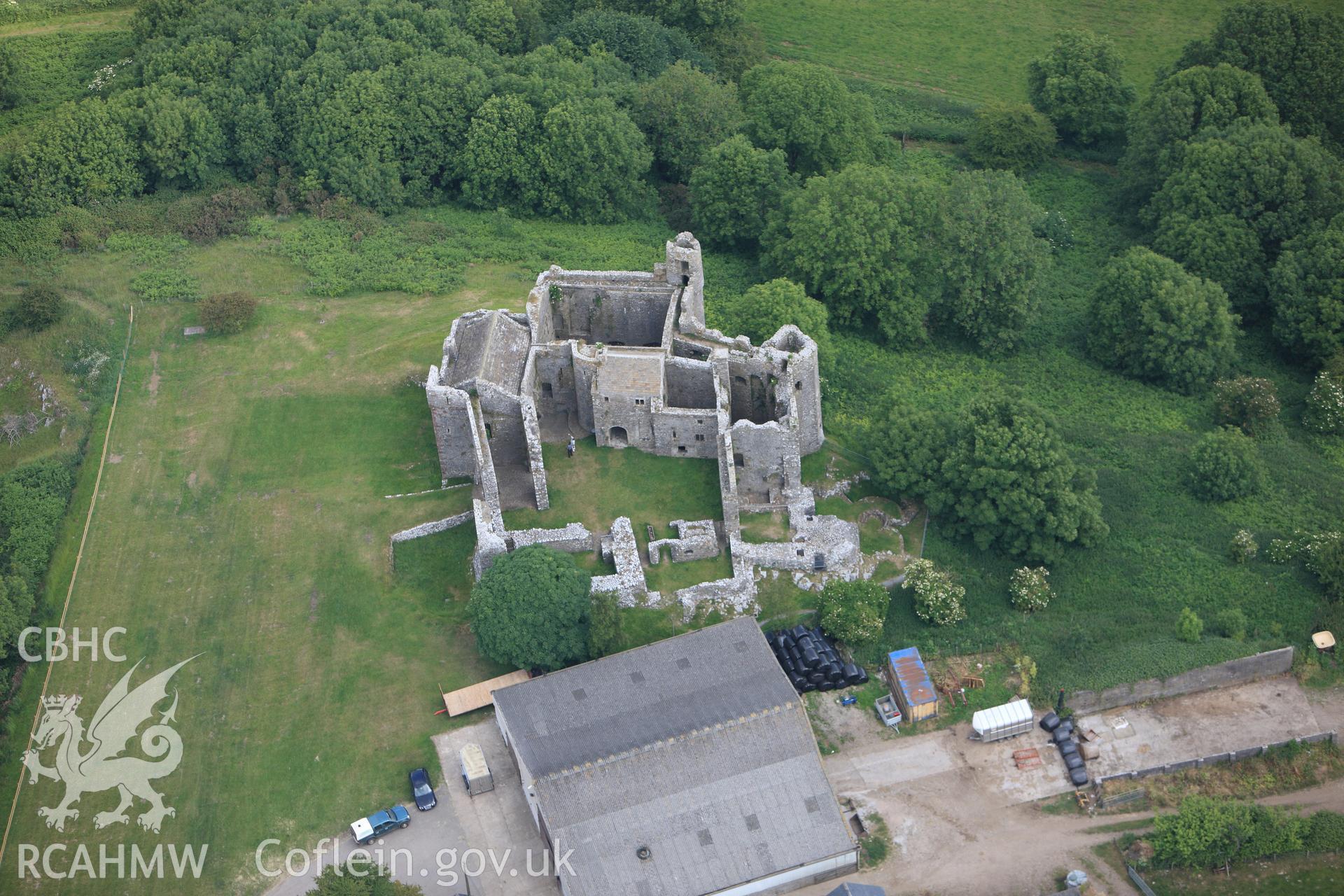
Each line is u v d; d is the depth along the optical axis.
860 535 166.50
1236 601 163.62
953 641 156.25
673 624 155.00
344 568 162.50
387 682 151.50
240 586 161.50
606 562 159.50
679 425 166.62
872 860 137.88
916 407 178.75
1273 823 138.75
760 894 133.88
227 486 173.00
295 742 146.38
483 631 147.88
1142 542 171.62
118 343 192.00
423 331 194.00
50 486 171.00
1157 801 143.88
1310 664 156.50
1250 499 177.88
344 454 176.12
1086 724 151.00
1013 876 136.75
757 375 169.75
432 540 164.12
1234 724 151.00
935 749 147.12
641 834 132.88
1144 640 157.88
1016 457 162.00
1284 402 199.25
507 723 141.00
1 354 187.12
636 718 140.50
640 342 185.12
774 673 144.62
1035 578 161.38
